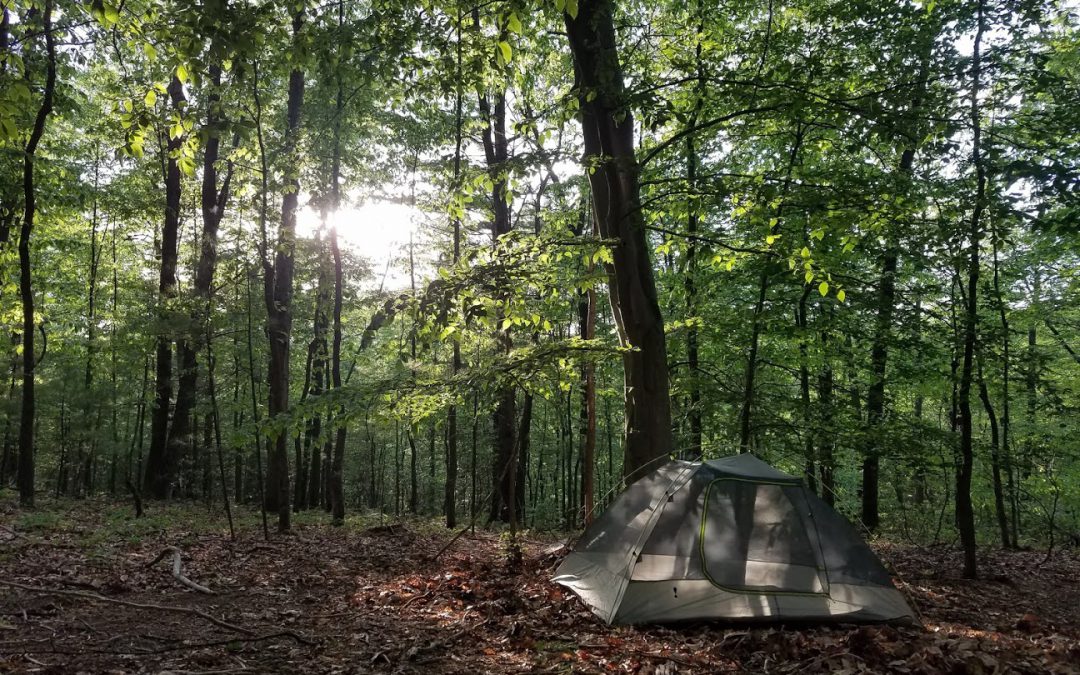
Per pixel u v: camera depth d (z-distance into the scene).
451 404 8.92
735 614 6.46
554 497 25.02
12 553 8.58
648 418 9.67
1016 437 17.17
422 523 17.03
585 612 6.90
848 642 5.70
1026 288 17.78
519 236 9.36
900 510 18.53
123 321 17.69
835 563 6.80
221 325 13.36
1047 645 6.02
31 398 13.66
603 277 9.05
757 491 7.07
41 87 13.29
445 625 6.42
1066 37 12.00
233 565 9.20
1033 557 13.12
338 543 12.00
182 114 6.23
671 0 13.43
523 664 5.38
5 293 18.09
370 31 8.39
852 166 13.05
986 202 9.09
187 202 22.23
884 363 13.06
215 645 5.60
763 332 12.09
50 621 5.97
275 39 7.92
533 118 10.08
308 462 26.42
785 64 9.16
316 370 20.88
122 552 9.31
